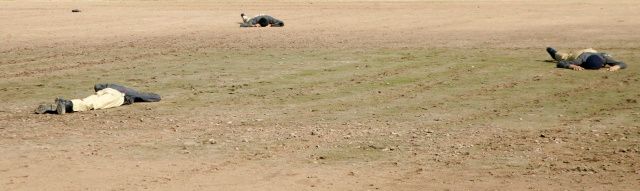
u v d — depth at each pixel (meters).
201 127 17.59
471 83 23.42
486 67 26.73
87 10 57.06
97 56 31.42
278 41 36.22
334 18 48.72
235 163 14.30
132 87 23.55
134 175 13.53
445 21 45.78
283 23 44.16
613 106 19.47
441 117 18.41
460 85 23.08
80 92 23.00
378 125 17.56
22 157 14.89
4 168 14.08
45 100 21.73
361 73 25.73
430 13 51.50
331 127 17.38
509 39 35.97
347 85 23.33
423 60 28.83
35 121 18.48
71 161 14.54
